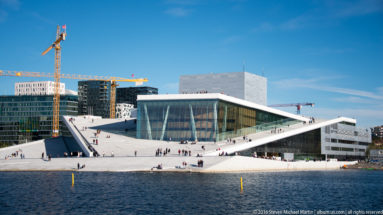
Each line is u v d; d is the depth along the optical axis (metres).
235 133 108.50
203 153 85.06
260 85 173.75
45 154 98.56
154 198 45.66
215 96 102.00
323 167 113.75
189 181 59.47
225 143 97.06
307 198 49.78
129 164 76.88
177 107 104.31
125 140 99.88
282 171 90.94
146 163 77.19
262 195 50.16
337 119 144.12
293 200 47.88
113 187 52.97
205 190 51.59
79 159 82.06
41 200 44.16
